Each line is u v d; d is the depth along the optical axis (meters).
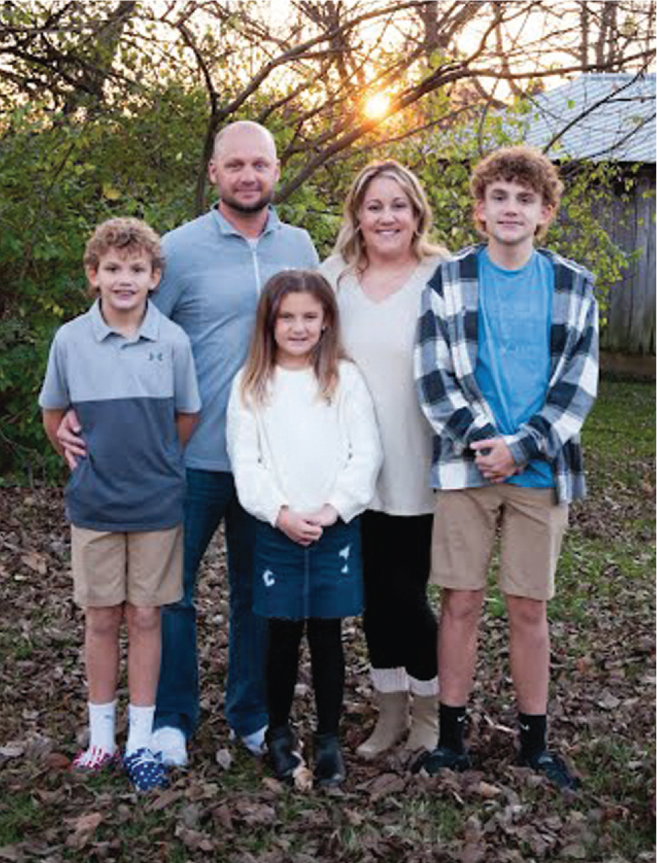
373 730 4.25
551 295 3.66
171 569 3.79
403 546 3.86
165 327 3.70
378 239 3.73
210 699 4.58
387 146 7.61
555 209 3.75
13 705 4.54
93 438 3.67
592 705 4.63
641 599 6.30
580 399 3.59
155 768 3.77
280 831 3.46
